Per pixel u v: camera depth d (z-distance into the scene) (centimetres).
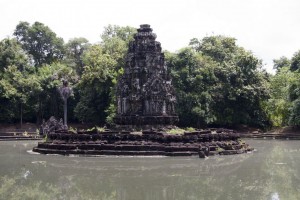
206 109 7262
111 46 8456
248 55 7906
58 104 8544
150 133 3925
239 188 2233
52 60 10506
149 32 4756
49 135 4453
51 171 2886
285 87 7762
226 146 4034
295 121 6694
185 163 3281
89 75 7631
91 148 3916
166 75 4700
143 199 1962
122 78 4681
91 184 2370
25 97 8019
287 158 3641
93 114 7831
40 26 10425
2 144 5631
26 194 2106
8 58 8606
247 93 7581
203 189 2203
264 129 7912
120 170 2916
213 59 8575
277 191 2147
